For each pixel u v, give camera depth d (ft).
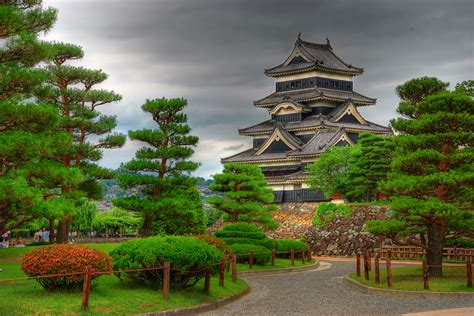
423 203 106.42
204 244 91.30
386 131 322.55
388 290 99.19
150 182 162.40
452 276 114.32
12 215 113.19
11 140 100.53
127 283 90.63
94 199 170.91
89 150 159.84
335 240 212.64
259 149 317.63
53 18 107.04
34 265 77.77
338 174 247.29
